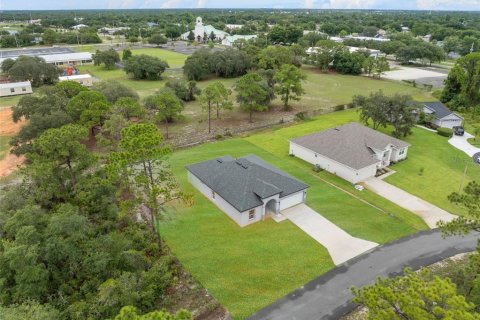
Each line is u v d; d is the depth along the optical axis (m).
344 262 25.53
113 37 182.12
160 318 12.27
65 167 31.33
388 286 15.07
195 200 33.81
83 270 21.52
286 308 21.44
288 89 65.19
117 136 40.88
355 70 102.81
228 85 89.00
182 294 22.59
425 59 120.50
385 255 26.30
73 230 21.78
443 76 100.00
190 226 29.77
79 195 28.89
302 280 23.73
